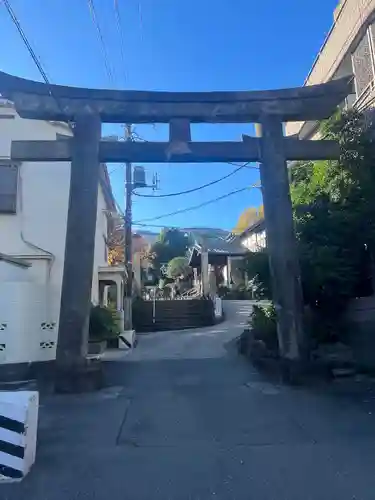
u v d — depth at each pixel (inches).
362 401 288.4
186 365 459.5
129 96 372.8
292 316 354.9
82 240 354.9
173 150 372.8
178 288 1526.8
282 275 362.6
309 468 175.5
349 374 347.6
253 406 281.0
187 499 149.9
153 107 376.5
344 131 383.6
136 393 325.7
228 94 380.2
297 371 343.6
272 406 279.9
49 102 364.2
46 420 253.4
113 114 373.1
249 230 1112.2
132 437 220.2
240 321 927.0
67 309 344.8
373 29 445.7
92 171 363.9
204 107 379.2
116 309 701.9
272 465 179.6
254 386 344.2
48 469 178.4
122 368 447.2
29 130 544.7
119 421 250.2
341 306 432.1
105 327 578.9
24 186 538.6
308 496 150.6
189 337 733.3
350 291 405.7
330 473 169.9
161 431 230.2
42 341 450.0
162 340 711.7
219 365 454.3
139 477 169.3
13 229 528.4
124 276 759.1
